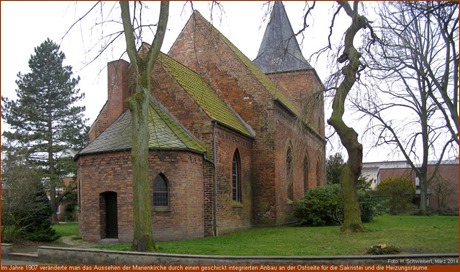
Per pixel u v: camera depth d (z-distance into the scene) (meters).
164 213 17.77
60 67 43.00
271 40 37.44
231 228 21.47
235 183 23.17
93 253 11.98
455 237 16.50
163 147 17.98
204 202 19.75
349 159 18.67
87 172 18.67
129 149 17.81
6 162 17.98
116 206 18.45
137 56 13.83
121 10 13.86
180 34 27.05
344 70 18.28
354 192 18.70
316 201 24.59
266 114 25.23
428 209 38.41
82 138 42.88
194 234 18.55
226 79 26.02
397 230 19.78
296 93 36.62
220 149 20.89
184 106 20.77
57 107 42.50
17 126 41.03
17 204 17.36
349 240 15.98
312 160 35.22
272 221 24.61
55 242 18.44
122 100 21.03
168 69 21.36
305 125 19.14
